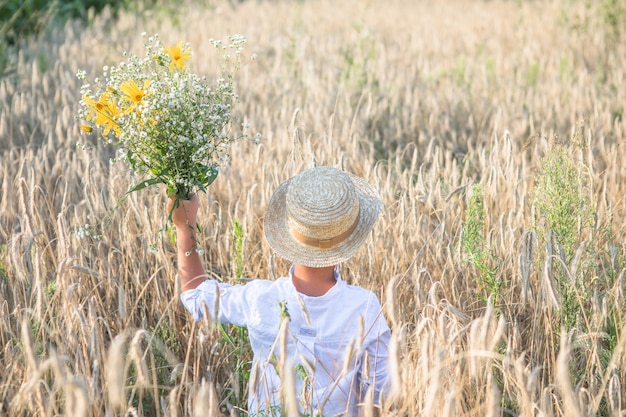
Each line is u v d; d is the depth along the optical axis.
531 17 12.30
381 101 7.43
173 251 3.98
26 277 3.39
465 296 3.70
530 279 3.63
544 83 8.55
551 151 3.66
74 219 4.01
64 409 2.65
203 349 3.27
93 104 2.83
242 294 2.62
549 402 2.40
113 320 3.48
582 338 2.89
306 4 14.20
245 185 4.79
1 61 8.37
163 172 2.76
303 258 2.49
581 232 3.89
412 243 3.95
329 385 2.52
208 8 13.54
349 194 2.47
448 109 7.35
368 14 13.11
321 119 6.55
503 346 3.22
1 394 2.84
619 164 5.31
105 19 11.98
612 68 9.02
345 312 2.52
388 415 2.31
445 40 11.10
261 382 2.54
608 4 10.98
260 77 8.23
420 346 2.67
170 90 2.84
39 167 4.77
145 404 3.12
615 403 2.71
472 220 3.51
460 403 2.50
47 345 3.05
